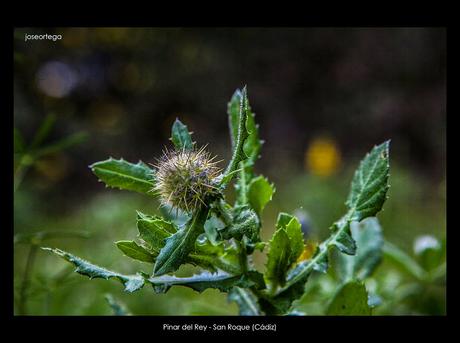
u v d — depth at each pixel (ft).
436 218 3.37
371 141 5.25
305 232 1.33
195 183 0.85
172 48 5.31
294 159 5.07
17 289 1.39
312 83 5.49
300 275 0.96
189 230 0.84
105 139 4.93
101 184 4.57
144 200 3.43
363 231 1.32
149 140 5.22
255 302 1.12
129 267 1.90
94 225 2.84
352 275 1.28
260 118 5.46
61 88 4.76
